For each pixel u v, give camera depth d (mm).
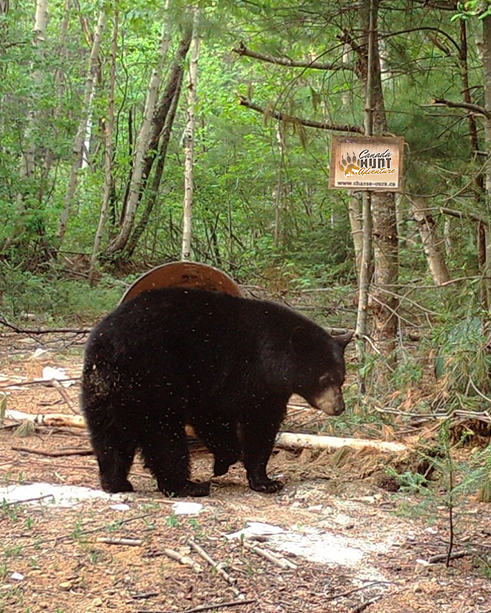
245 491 5641
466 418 6266
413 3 8148
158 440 5348
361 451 6016
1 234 15156
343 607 3795
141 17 16688
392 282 7895
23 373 9445
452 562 4359
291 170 16625
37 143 16281
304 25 8344
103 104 19125
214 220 21797
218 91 22828
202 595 3840
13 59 15281
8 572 3975
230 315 5613
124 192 20531
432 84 9570
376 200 7891
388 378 7352
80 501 5102
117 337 5305
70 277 17109
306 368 5676
